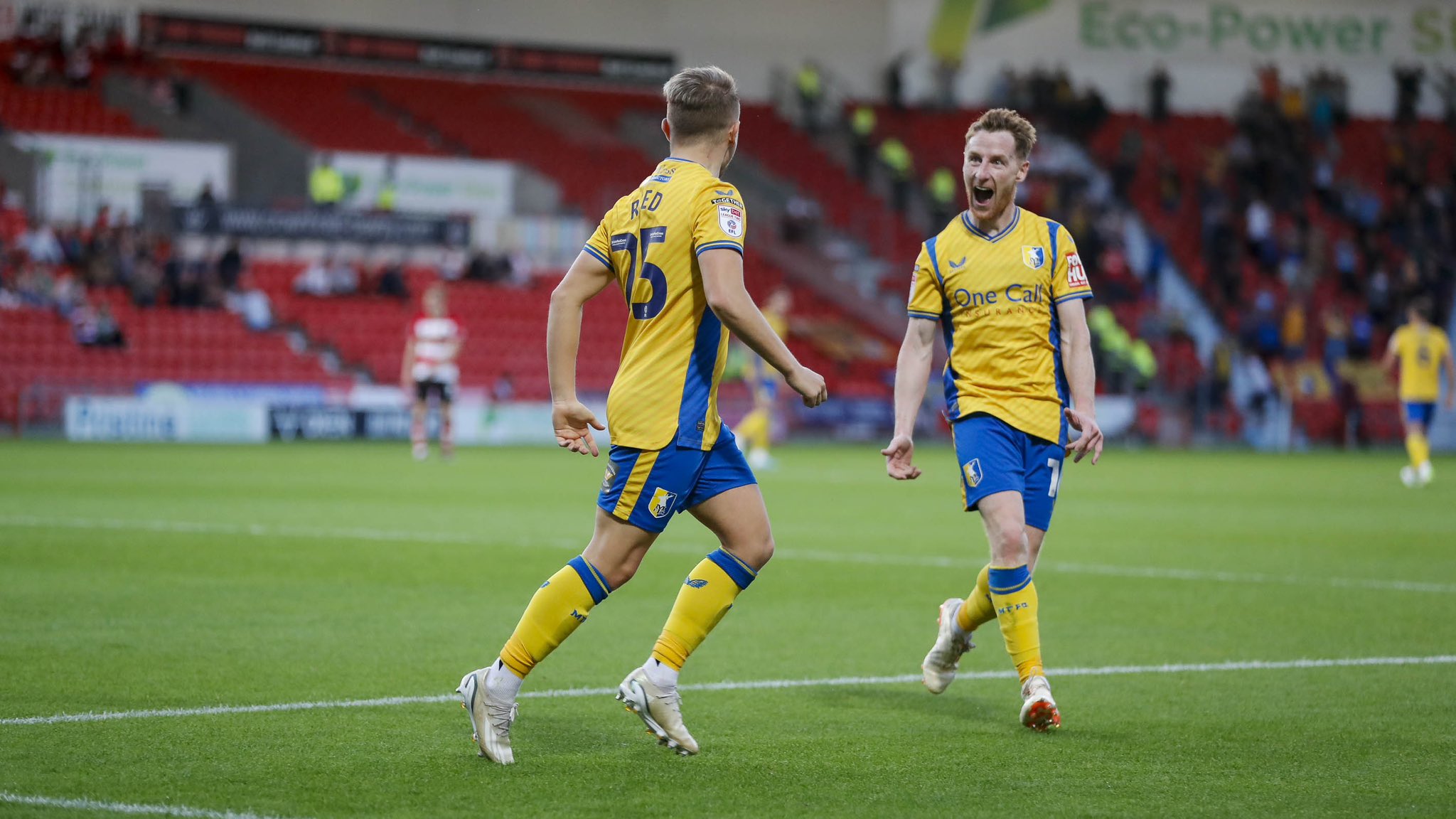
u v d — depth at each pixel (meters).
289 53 116.19
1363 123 139.50
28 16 114.56
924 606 29.00
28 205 100.62
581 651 23.33
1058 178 125.38
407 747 16.41
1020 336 18.97
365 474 63.66
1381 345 123.88
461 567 33.59
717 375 16.11
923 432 112.06
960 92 135.88
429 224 104.19
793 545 40.03
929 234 127.69
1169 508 54.19
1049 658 23.36
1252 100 133.62
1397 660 23.25
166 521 42.00
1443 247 132.25
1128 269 123.38
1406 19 141.38
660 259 15.68
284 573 31.83
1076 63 137.00
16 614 25.50
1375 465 89.31
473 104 128.12
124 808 13.54
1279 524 48.09
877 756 16.38
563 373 15.91
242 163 114.00
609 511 15.88
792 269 123.12
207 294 100.81
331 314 104.69
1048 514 19.17
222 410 94.00
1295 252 127.62
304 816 13.46
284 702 18.77
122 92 114.19
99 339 95.56
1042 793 14.73
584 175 121.69
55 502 47.12
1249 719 18.59
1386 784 15.21
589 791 14.59
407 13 124.75
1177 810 14.11
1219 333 123.00
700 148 16.25
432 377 76.62
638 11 130.12
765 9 132.88
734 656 23.20
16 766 15.17
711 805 14.15
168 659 21.59
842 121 133.75
